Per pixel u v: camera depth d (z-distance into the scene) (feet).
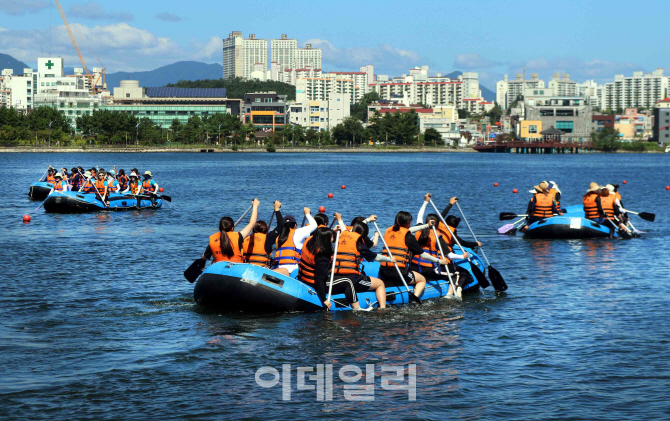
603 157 580.71
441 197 145.89
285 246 47.19
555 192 88.48
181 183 189.78
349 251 44.09
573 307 45.06
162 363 33.42
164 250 68.80
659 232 85.56
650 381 30.94
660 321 41.04
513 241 77.46
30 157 408.05
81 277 54.03
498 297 48.44
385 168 310.65
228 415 27.35
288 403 28.60
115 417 27.04
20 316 41.75
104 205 109.50
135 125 576.20
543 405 28.35
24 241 74.59
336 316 42.60
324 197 142.20
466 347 36.17
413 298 46.24
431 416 27.32
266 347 36.11
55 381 30.78
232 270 43.50
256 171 266.98
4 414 27.20
